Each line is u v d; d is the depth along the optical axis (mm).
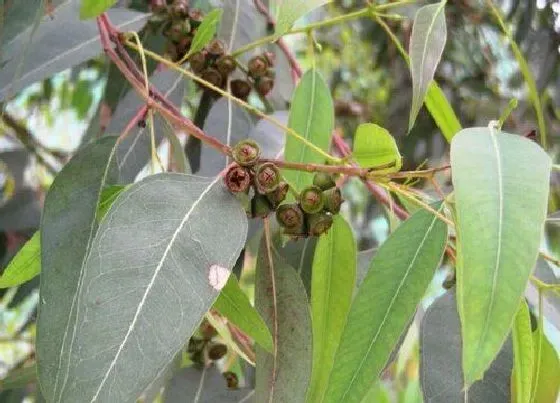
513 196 168
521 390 224
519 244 164
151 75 384
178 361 320
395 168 220
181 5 361
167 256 202
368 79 885
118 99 401
